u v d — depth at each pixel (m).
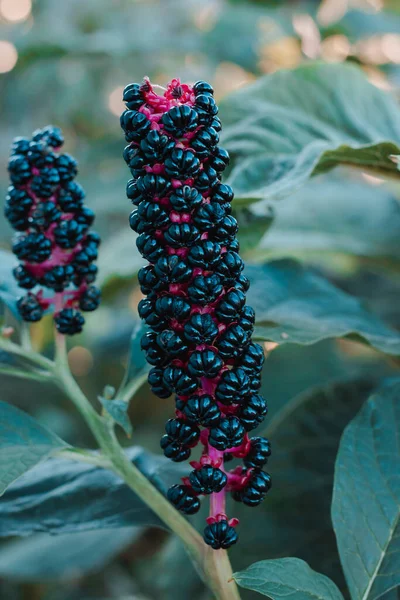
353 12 0.73
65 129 1.17
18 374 0.40
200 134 0.34
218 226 0.34
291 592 0.34
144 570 0.76
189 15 1.12
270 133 0.44
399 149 0.40
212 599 0.49
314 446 0.46
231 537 0.35
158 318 0.34
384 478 0.38
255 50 0.82
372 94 0.48
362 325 0.44
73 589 0.78
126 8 1.13
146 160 0.34
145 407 0.94
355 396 0.47
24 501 0.41
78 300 0.40
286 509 0.44
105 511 0.40
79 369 1.00
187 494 0.36
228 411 0.35
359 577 0.36
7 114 1.13
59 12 1.13
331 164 0.42
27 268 0.39
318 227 0.53
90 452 0.38
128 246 0.52
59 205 0.38
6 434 0.37
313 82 0.47
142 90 0.34
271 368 0.75
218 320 0.34
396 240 0.53
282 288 0.45
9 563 0.61
